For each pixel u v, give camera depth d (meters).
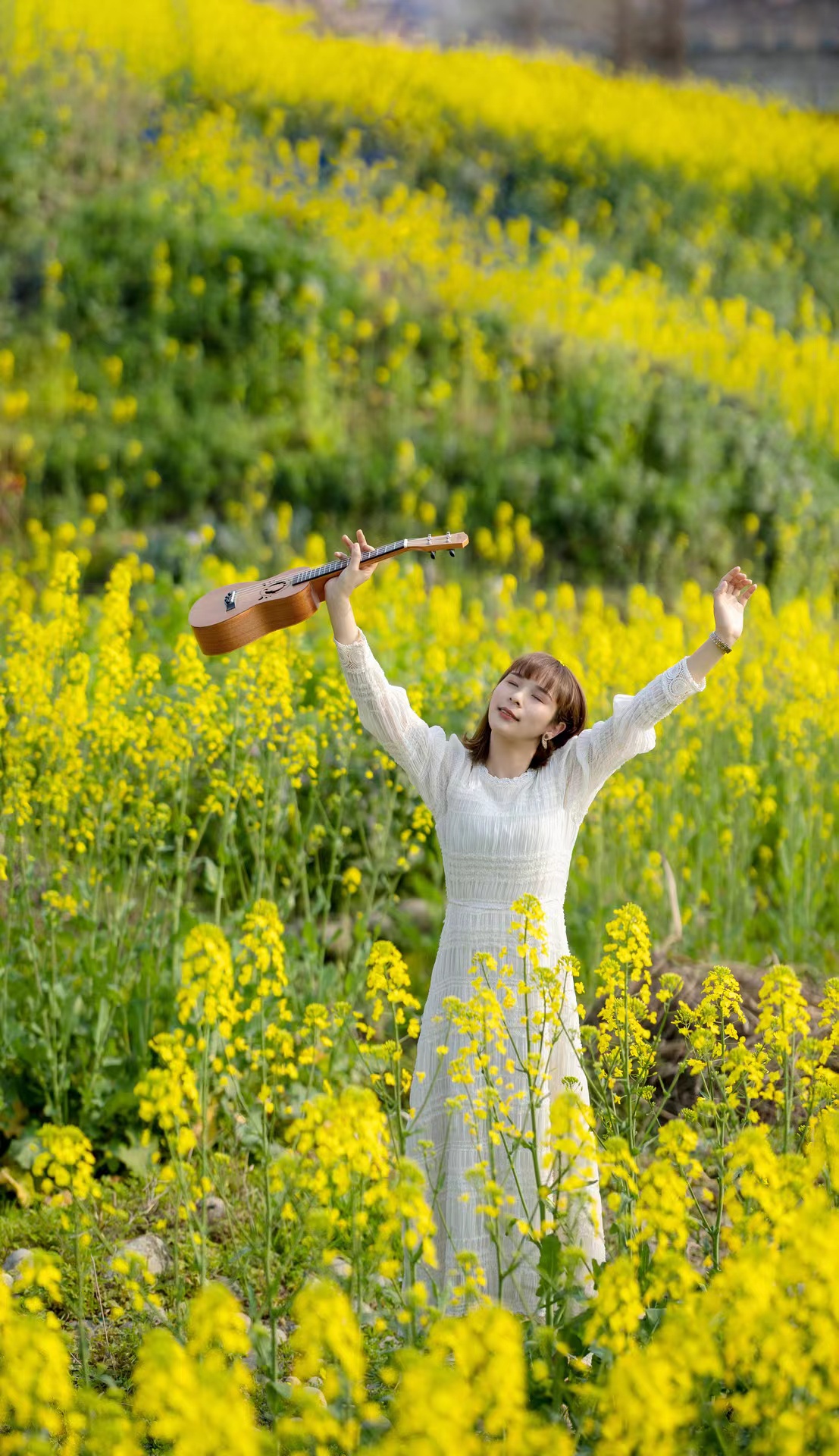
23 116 27.38
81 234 25.06
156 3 36.75
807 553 21.78
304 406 22.69
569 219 32.69
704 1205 6.28
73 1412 3.78
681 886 9.81
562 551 21.17
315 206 27.64
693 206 35.50
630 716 5.60
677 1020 5.82
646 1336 4.50
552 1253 4.61
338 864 10.01
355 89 35.28
